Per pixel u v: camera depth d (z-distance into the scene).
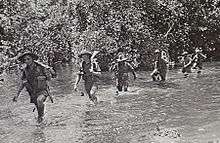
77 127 10.98
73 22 30.61
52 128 11.07
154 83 20.05
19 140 9.95
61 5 40.47
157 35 28.25
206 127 9.44
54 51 40.59
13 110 14.91
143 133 9.59
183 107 12.59
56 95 18.36
